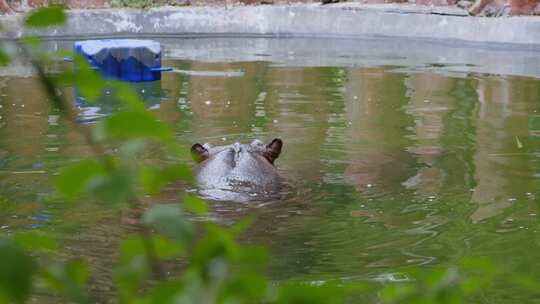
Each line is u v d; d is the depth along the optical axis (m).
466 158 11.17
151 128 1.70
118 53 18.50
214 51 24.03
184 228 1.70
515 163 10.82
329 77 18.88
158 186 1.85
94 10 27.97
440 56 22.64
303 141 12.36
